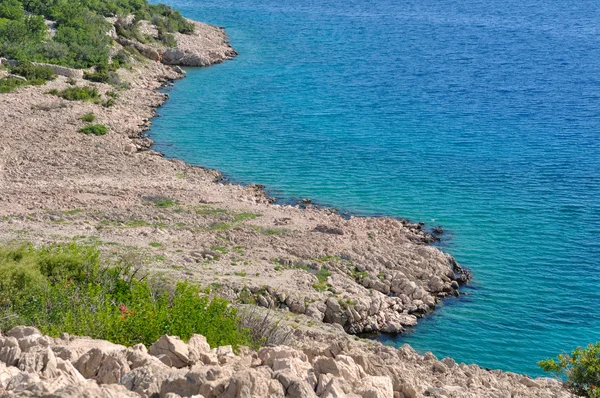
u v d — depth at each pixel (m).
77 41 117.12
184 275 46.97
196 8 196.00
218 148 83.75
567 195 71.25
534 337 48.47
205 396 17.78
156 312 28.86
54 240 50.50
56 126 84.50
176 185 69.44
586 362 30.89
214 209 62.84
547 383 37.16
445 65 131.12
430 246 60.06
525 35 165.75
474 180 74.94
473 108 102.56
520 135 90.19
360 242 58.12
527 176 76.19
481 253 59.59
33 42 112.88
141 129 89.75
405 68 127.69
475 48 148.25
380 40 154.88
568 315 51.03
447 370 36.19
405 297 51.47
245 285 47.00
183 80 117.62
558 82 119.44
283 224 60.75
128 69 116.62
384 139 87.88
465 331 48.84
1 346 20.44
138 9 154.62
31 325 29.81
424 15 193.38
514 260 58.53
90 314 28.94
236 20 176.75
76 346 22.25
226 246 55.00
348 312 47.56
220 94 108.81
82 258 39.09
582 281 55.50
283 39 153.12
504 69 128.88
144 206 62.09
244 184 72.88
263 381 17.86
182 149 83.19
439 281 53.62
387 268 54.78
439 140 87.81
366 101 105.31
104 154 77.44
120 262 43.16
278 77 119.94
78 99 96.19
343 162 79.75
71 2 138.75
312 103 103.88
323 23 175.00
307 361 22.73
